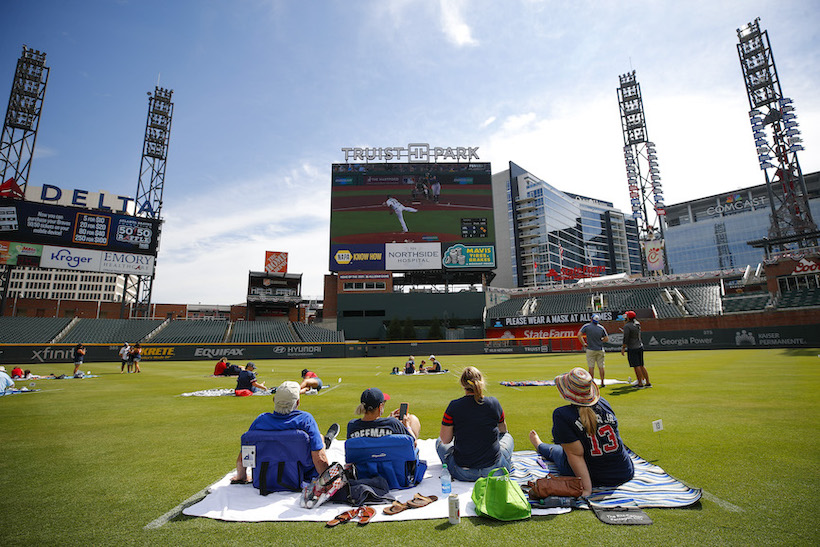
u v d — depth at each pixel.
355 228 57.38
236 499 4.10
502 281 115.44
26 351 31.86
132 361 23.86
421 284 63.41
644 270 63.28
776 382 11.76
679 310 46.28
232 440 6.83
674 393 10.22
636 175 65.75
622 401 9.30
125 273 46.38
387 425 4.41
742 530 3.21
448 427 4.48
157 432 7.47
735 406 8.34
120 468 5.30
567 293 62.53
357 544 3.18
